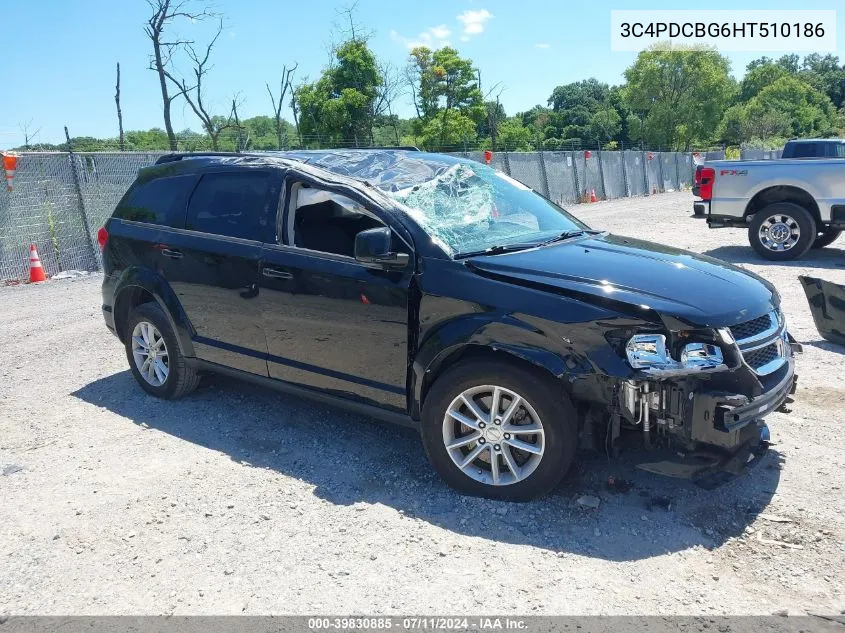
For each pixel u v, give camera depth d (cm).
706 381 336
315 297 426
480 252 399
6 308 925
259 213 465
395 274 394
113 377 609
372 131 4053
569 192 2645
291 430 483
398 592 307
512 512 366
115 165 1310
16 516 377
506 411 364
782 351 384
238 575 322
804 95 9456
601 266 381
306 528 359
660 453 357
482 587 308
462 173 487
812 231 1059
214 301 484
